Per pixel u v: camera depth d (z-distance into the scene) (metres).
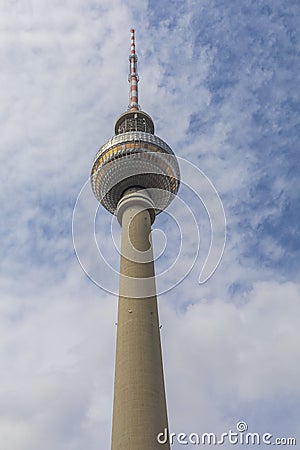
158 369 68.00
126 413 63.09
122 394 65.06
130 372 66.69
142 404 63.62
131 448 60.12
